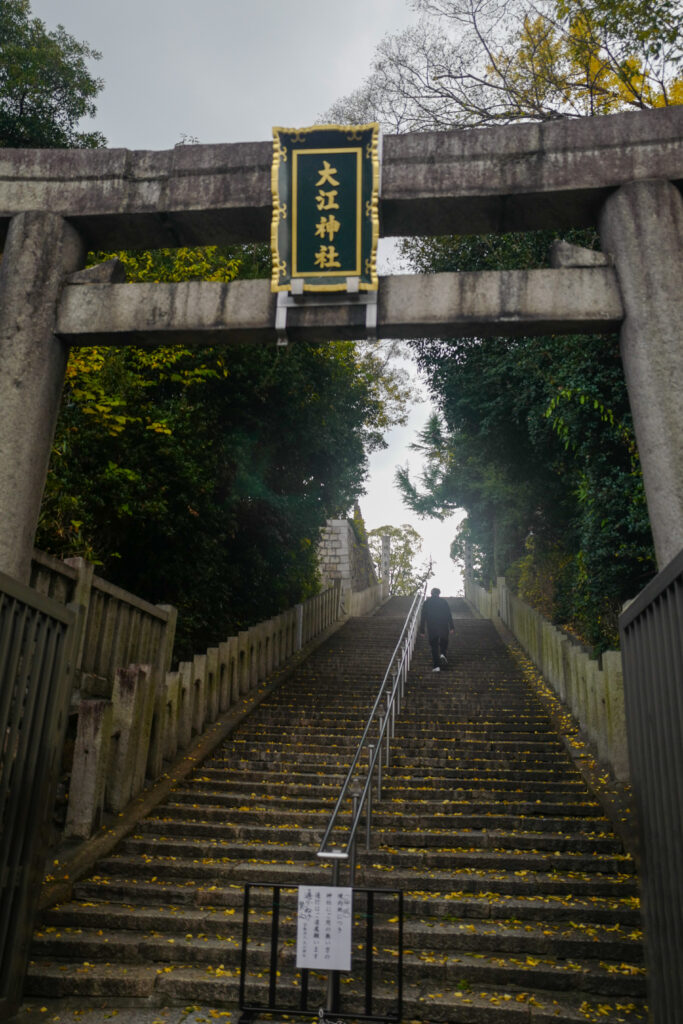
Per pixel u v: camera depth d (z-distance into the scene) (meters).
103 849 6.83
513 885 6.21
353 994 4.93
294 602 17.64
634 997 4.96
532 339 10.84
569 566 15.80
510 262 10.82
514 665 15.08
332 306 5.50
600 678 8.99
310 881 6.36
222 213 5.89
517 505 17.78
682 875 3.46
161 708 8.77
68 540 8.92
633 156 5.51
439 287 5.49
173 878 6.57
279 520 14.47
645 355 5.13
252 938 5.68
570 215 5.78
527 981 5.11
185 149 6.00
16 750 4.83
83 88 14.61
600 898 6.09
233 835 7.30
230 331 5.64
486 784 8.35
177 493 10.85
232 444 12.95
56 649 5.39
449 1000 4.87
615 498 10.31
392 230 5.98
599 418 10.22
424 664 14.99
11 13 14.34
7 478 5.43
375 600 28.14
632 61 9.64
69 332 5.75
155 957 5.47
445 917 5.91
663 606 3.82
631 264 5.31
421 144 5.72
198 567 11.51
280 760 9.45
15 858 4.79
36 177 6.04
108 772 7.72
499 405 13.45
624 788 7.91
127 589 11.48
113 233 6.12
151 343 5.89
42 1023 4.72
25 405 5.57
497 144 5.67
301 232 5.52
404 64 10.52
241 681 12.22
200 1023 4.75
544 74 10.12
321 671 14.39
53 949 5.50
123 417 9.36
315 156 5.59
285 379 13.08
